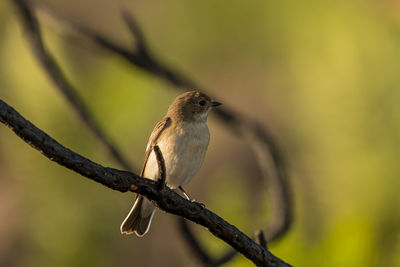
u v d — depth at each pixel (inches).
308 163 432.5
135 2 589.9
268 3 536.7
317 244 328.8
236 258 336.2
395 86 434.0
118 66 506.0
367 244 324.2
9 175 495.2
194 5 573.9
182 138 362.3
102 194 495.2
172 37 582.6
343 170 410.9
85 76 506.6
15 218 492.4
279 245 340.5
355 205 382.6
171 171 362.9
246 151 606.9
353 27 465.4
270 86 567.8
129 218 354.6
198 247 341.4
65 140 480.7
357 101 435.8
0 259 489.1
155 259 546.9
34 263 489.4
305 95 464.8
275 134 525.3
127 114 507.8
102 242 494.3
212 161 614.2
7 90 482.6
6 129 492.7
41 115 479.8
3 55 480.7
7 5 482.6
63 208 490.9
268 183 380.5
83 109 380.2
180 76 422.6
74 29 401.1
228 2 559.8
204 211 229.1
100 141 370.6
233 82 593.0
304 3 494.6
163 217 567.2
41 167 491.5
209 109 373.1
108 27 595.5
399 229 340.8
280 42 540.7
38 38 383.2
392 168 397.1
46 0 584.7
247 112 582.2
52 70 379.2
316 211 402.0
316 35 482.0
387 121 422.9
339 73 455.5
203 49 582.2
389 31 456.8
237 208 397.1
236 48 575.5
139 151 506.9
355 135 421.4
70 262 487.8
